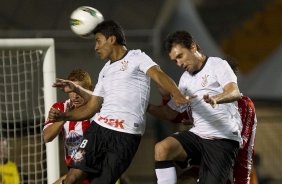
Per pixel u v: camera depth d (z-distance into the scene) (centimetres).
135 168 4269
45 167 2400
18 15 6228
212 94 1777
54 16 6275
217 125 1814
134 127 1734
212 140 1817
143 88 1741
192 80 1814
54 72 2266
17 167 2522
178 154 1805
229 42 5622
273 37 5581
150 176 4106
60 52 5822
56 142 2256
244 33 5625
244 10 5756
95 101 1802
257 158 3628
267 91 5341
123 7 6375
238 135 1841
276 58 5481
